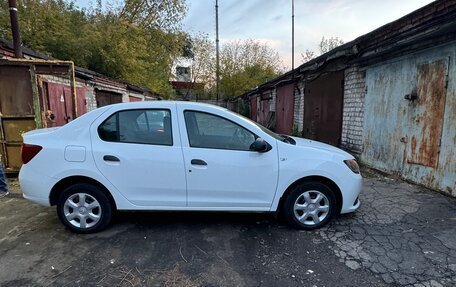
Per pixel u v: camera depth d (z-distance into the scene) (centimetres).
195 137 330
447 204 408
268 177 330
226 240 319
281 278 252
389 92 562
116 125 331
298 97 1099
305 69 938
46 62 580
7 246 307
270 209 338
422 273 256
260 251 296
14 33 637
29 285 243
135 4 2131
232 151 328
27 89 582
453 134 420
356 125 685
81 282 247
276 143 335
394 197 441
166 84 2730
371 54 583
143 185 326
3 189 486
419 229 339
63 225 358
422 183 485
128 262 276
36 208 420
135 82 1759
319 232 336
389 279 249
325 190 338
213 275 256
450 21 384
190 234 333
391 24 497
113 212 341
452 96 419
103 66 1491
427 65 464
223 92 3056
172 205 331
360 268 265
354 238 320
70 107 878
